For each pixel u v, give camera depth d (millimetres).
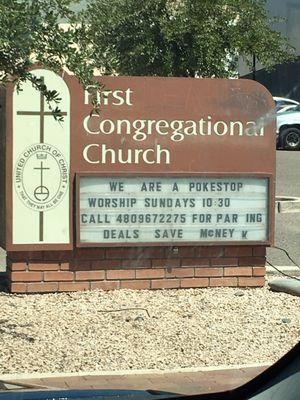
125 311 9633
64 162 10070
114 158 10164
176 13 16516
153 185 10250
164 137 10258
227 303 9992
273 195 10500
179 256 10398
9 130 9945
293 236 14688
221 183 10391
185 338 8922
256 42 17188
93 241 10141
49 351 8508
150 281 10352
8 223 9984
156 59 16562
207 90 10328
